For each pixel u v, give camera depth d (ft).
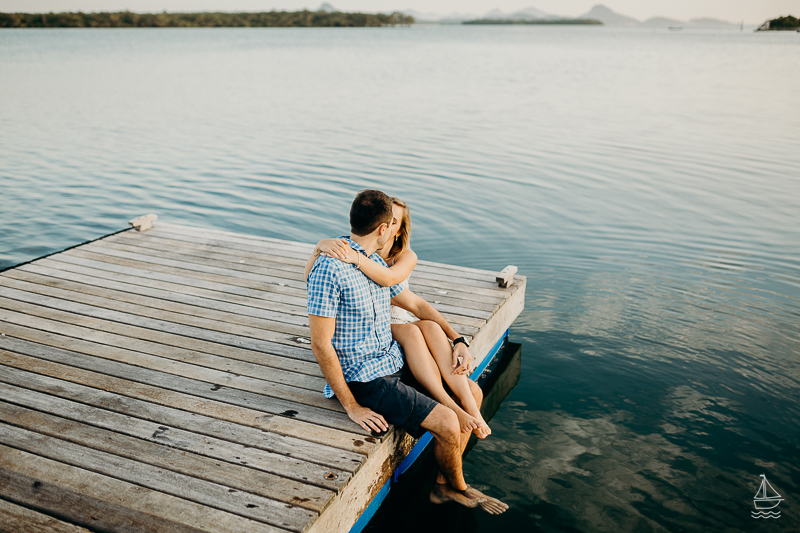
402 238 10.31
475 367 13.51
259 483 7.86
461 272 16.98
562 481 11.13
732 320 17.94
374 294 9.20
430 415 8.84
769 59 155.53
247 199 31.96
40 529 7.06
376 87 83.35
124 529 7.04
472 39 347.56
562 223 27.94
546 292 20.22
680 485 11.00
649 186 34.04
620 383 14.61
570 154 42.09
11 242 25.73
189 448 8.59
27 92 72.43
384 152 42.83
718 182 34.71
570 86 86.74
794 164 38.52
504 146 44.86
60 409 9.54
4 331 12.32
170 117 57.31
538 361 15.69
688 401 13.82
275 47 200.23
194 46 200.85
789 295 19.71
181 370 10.94
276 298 14.57
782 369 15.07
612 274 21.85
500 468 11.52
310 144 45.70
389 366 9.34
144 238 19.06
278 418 9.45
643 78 99.76
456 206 30.58
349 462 8.36
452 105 66.44
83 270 16.12
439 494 10.49
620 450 12.07
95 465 8.18
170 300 14.28
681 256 23.58
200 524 7.11
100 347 11.75
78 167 38.37
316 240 26.04
